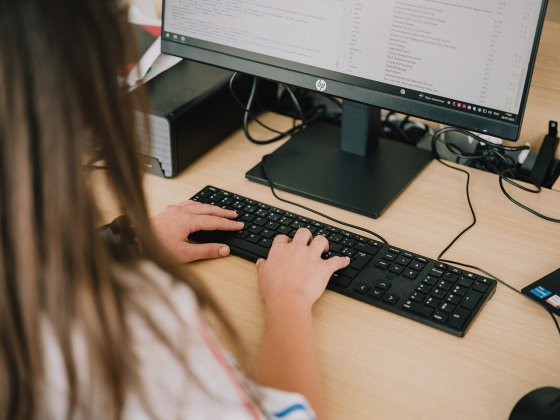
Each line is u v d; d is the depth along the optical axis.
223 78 1.21
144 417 0.48
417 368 0.77
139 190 0.52
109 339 0.46
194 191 1.09
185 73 1.23
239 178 1.12
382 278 0.89
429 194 1.08
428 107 1.00
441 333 0.82
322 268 0.87
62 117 0.43
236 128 1.25
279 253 0.90
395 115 1.31
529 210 1.04
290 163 1.14
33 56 0.42
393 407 0.72
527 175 1.17
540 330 0.83
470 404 0.73
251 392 0.56
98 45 0.45
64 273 0.45
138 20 1.32
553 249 0.96
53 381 0.47
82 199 0.45
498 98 0.94
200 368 0.50
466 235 0.99
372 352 0.79
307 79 1.08
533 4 0.88
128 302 0.48
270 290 0.83
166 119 1.07
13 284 0.45
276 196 1.07
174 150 1.10
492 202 1.06
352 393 0.74
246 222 0.99
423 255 0.95
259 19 1.08
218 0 1.09
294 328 0.77
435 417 0.71
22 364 0.47
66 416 0.48
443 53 0.96
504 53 0.92
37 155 0.44
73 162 0.44
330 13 1.02
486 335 0.82
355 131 1.13
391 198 1.05
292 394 0.60
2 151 0.43
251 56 1.11
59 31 0.43
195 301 0.52
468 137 1.21
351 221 1.02
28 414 0.48
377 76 1.02
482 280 0.88
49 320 0.46
